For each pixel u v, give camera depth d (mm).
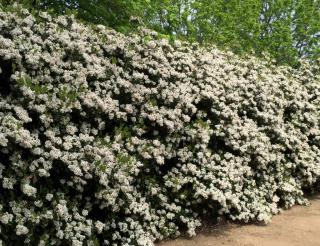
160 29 17297
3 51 5523
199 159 7812
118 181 6070
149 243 6473
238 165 8312
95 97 6152
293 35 29578
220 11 28484
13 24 6020
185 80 8227
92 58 6656
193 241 7324
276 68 12227
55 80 6125
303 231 8047
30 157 5480
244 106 9367
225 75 9039
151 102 7172
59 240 5559
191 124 8023
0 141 5031
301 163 10203
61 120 5906
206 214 8234
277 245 7262
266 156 8844
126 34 9109
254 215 8367
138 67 7383
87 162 5688
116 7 12109
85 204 6160
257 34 27844
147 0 14094
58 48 6234
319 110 11859
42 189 5613
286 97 11086
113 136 6668
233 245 7219
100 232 6070
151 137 7379
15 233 5250
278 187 9523
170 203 7574
